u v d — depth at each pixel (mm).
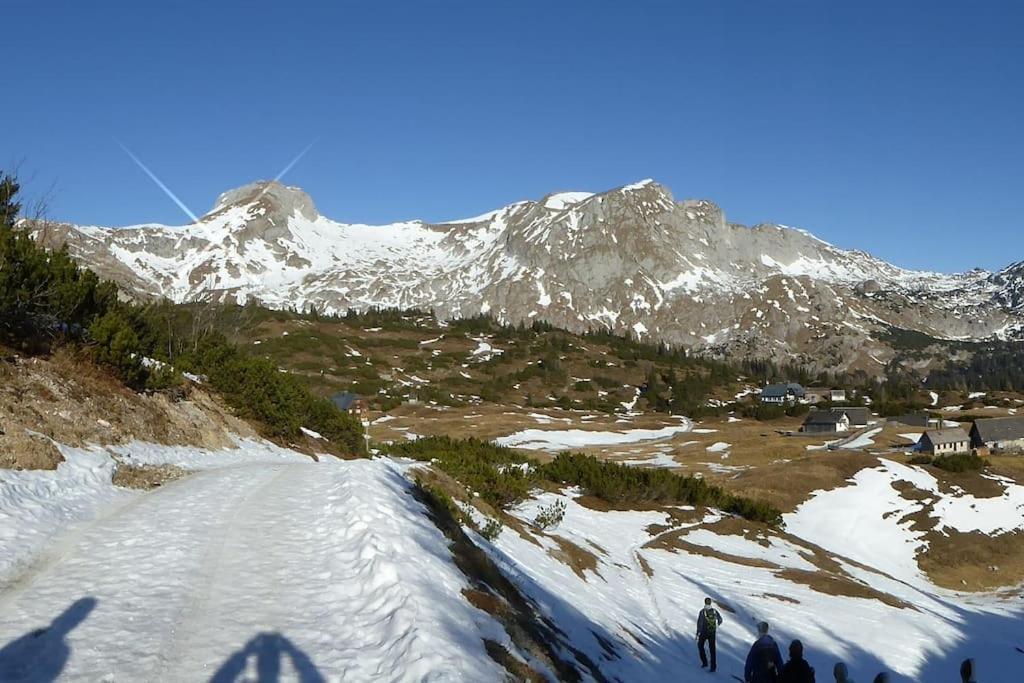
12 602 8086
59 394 18719
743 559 38562
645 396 176500
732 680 18641
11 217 23766
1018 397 182625
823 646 26203
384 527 11992
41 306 20875
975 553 53344
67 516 11945
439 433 114812
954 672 26891
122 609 8172
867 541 55281
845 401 169500
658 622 23500
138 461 18031
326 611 8633
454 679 6629
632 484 48125
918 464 78562
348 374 165000
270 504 14406
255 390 31938
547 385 182750
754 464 85812
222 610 8406
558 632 13773
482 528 22078
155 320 34812
